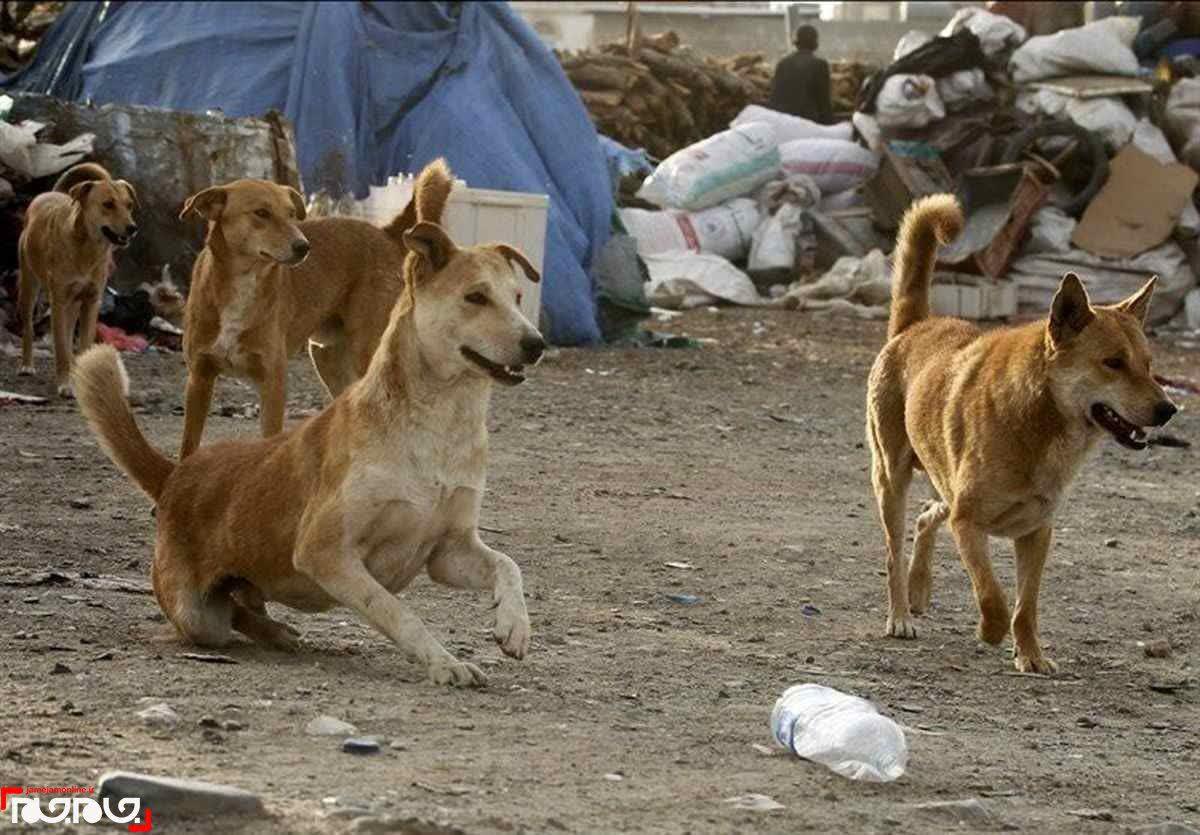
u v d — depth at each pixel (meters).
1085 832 6.95
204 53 27.58
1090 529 15.21
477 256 8.38
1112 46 34.50
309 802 6.17
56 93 28.70
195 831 5.82
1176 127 34.25
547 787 6.73
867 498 16.03
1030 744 8.47
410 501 8.31
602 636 10.12
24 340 19.78
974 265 32.19
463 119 26.55
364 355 14.93
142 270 23.69
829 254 34.34
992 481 10.16
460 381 8.38
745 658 9.87
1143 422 9.82
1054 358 9.97
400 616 8.27
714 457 17.70
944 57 34.69
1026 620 10.30
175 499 9.02
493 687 8.41
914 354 11.11
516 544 12.76
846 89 44.28
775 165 34.94
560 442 17.80
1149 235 32.47
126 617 9.56
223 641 8.99
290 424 18.16
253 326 13.87
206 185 23.92
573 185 26.94
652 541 13.25
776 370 24.88
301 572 8.41
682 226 33.84
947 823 6.85
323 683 8.13
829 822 6.65
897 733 7.60
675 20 62.69
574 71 39.28
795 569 12.72
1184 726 9.18
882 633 11.00
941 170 34.00
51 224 18.81
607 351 25.59
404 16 27.84
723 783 7.07
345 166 26.28
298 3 27.86
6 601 9.68
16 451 15.17
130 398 18.52
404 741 7.18
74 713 7.22
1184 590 12.90
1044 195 32.62
